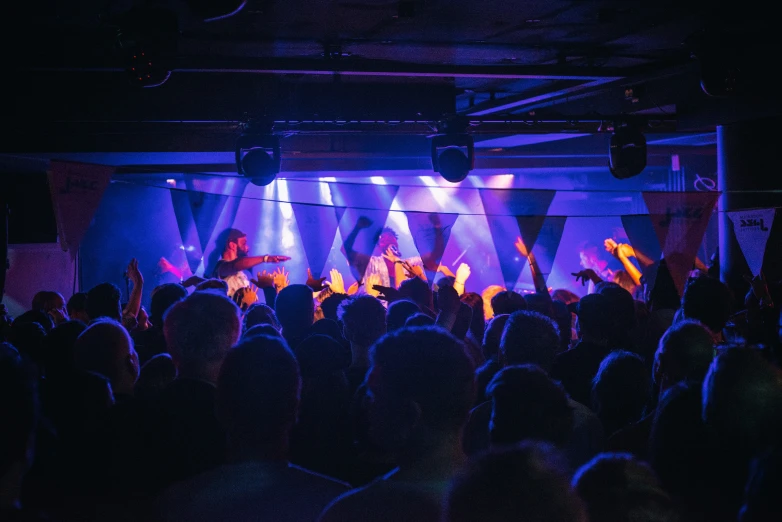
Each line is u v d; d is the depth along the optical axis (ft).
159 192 41.24
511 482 3.19
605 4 16.15
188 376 7.29
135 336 13.83
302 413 9.08
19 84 21.29
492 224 18.30
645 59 21.29
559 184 43.24
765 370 5.67
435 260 17.76
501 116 23.31
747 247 19.07
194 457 6.83
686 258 17.60
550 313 15.99
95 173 13.51
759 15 17.11
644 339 14.42
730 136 22.54
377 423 5.28
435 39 18.78
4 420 4.40
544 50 20.20
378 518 4.85
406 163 34.76
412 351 5.24
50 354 10.52
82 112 21.59
